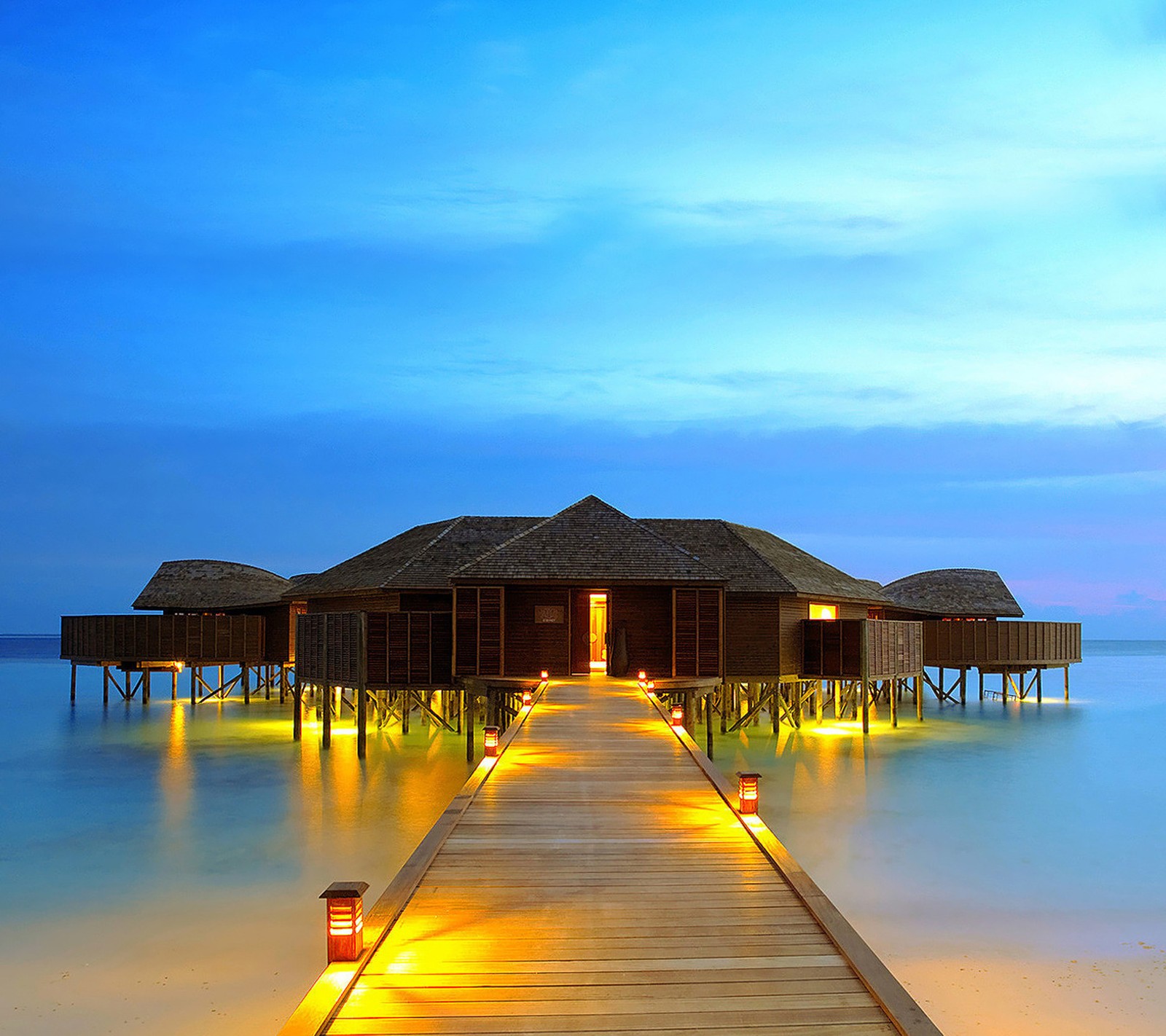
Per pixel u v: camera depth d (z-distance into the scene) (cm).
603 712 2159
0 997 1180
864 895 1577
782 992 720
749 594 3459
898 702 5028
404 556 3697
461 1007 694
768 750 3155
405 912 886
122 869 1738
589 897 927
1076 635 4925
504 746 1709
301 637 3519
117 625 4634
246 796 2406
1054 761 2961
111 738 3588
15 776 2755
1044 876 1688
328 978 716
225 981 1229
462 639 2962
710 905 905
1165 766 2873
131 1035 1080
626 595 3012
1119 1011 1148
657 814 1245
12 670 8500
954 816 2156
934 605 5081
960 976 1250
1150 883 1645
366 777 2670
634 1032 658
